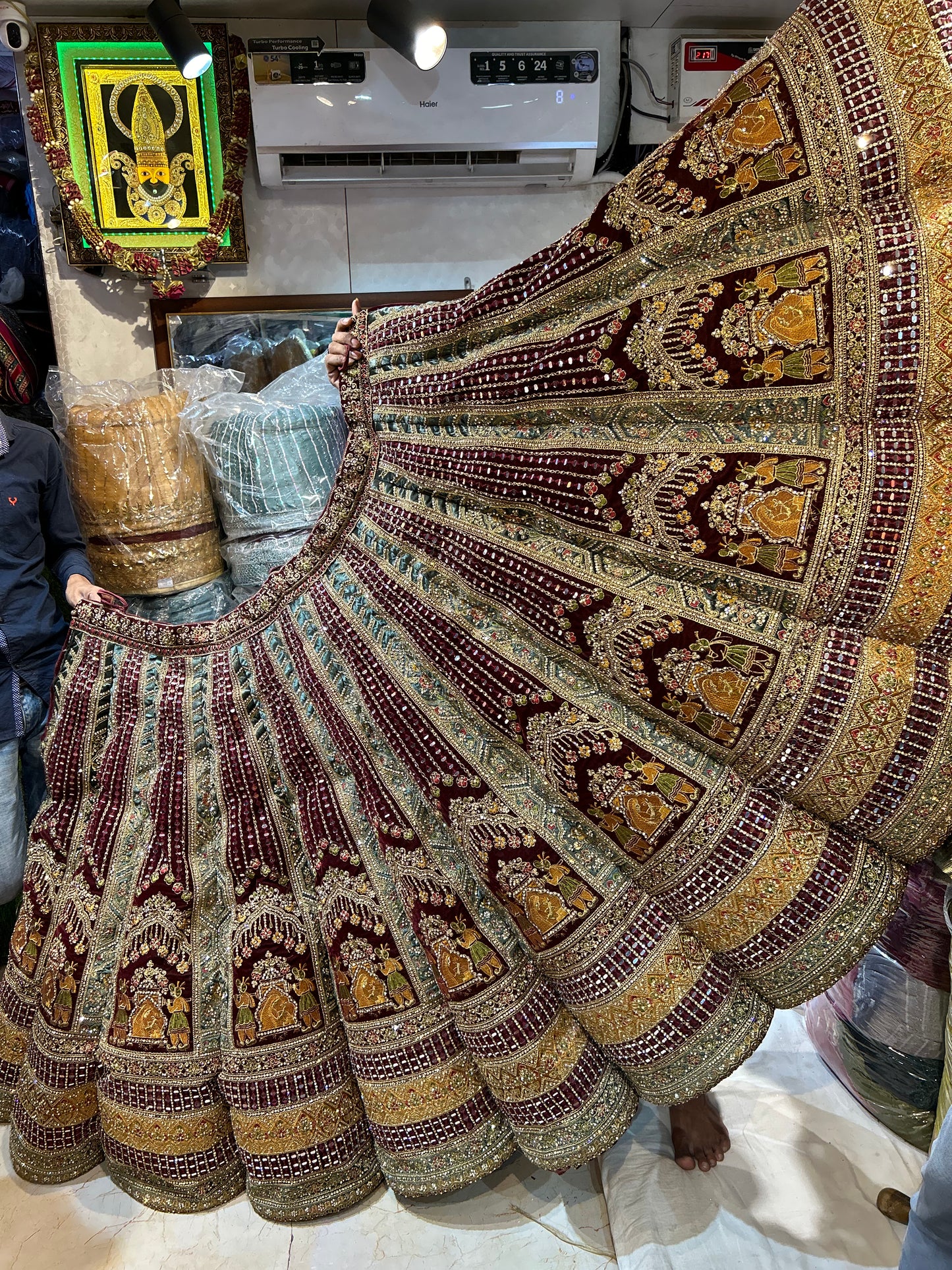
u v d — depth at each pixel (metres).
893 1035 1.49
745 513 1.18
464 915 1.39
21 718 1.92
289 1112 1.48
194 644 1.58
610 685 1.29
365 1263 1.41
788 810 1.25
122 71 2.41
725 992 1.31
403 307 1.45
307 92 2.41
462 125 2.48
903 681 1.16
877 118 1.01
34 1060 1.59
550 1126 1.38
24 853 1.98
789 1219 1.40
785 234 1.10
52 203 2.54
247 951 1.49
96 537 2.14
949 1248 1.03
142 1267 1.42
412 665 1.42
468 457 1.37
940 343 1.04
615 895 1.31
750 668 1.21
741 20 2.61
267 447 2.14
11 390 2.36
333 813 1.48
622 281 1.20
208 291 2.67
